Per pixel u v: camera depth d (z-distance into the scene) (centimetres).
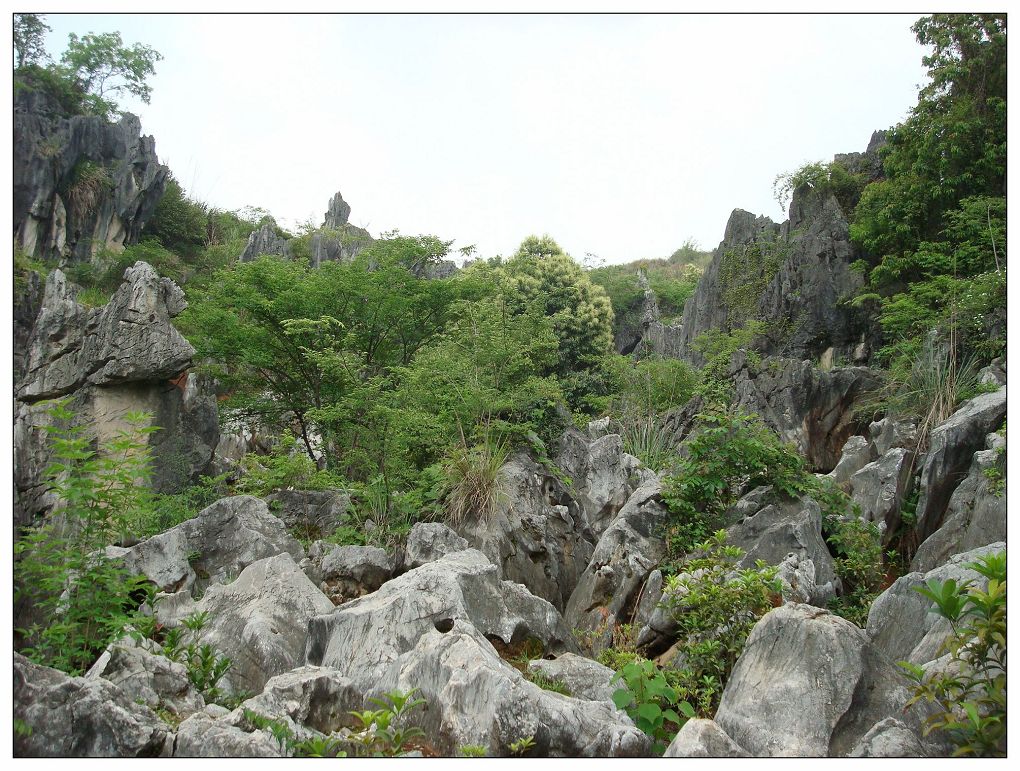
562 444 1188
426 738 530
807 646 589
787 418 1434
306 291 1633
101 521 705
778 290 2325
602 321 3416
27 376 1236
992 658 519
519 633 764
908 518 992
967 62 1889
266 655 691
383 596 722
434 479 1048
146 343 1236
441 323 1752
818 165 2498
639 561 912
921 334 1514
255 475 1255
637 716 598
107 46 3397
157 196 3656
